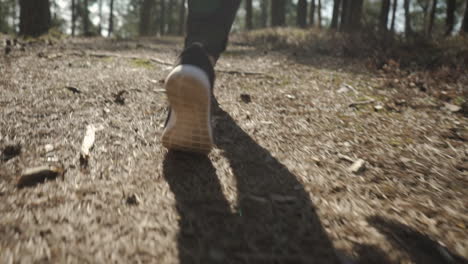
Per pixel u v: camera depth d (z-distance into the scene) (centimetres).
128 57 418
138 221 101
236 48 650
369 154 168
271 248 94
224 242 95
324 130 200
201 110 122
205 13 144
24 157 137
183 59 122
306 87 308
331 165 153
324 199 123
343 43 574
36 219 99
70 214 102
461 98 271
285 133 190
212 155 153
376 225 108
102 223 99
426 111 246
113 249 89
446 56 415
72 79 275
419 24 2314
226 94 268
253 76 347
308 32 884
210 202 116
